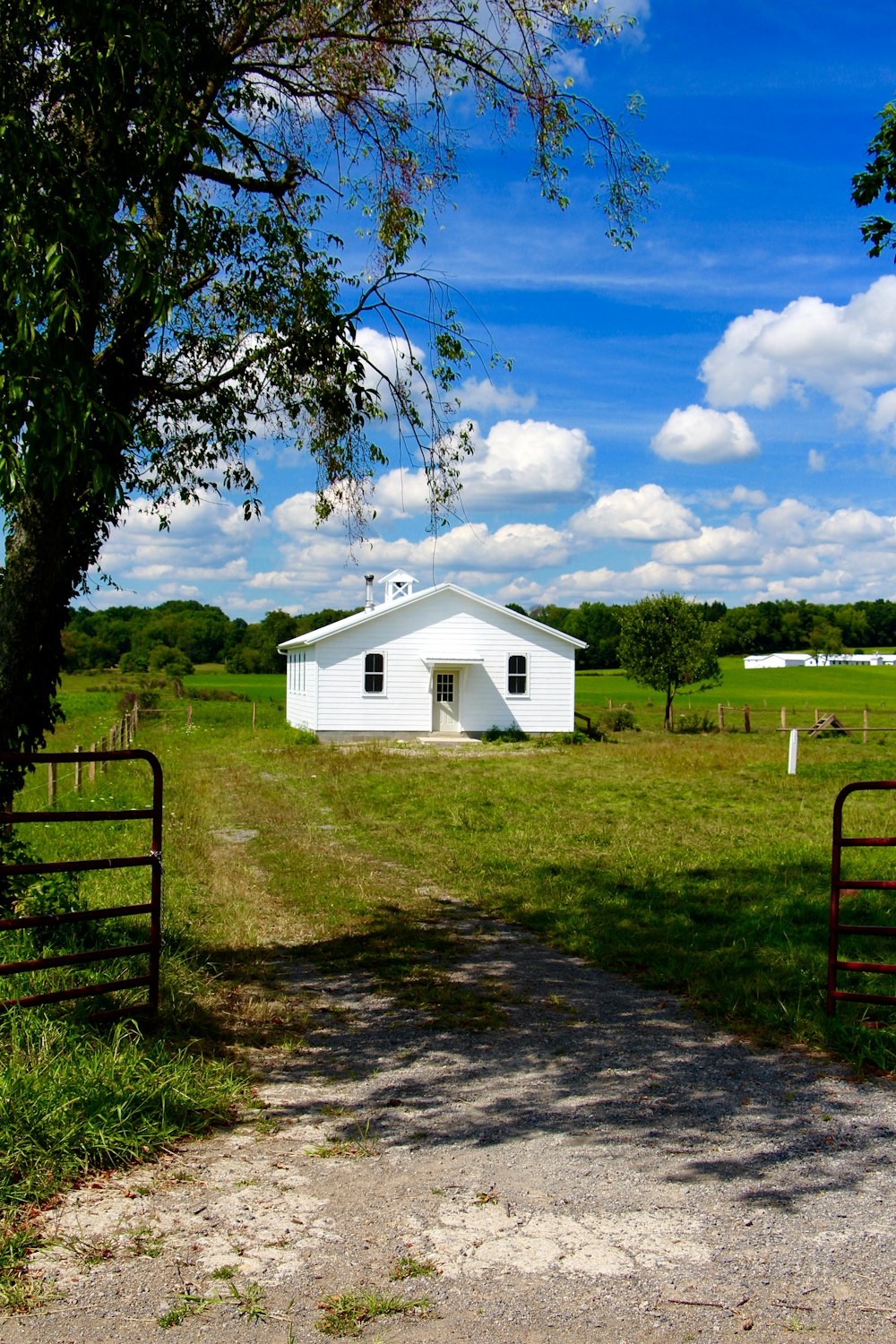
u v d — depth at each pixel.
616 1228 3.85
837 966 6.49
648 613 41.03
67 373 5.30
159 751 28.94
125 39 5.88
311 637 33.59
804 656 115.81
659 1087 5.51
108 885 10.20
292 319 8.37
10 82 6.07
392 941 9.01
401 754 28.39
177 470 8.91
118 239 5.68
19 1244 3.64
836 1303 3.31
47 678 7.81
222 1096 5.24
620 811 17.00
